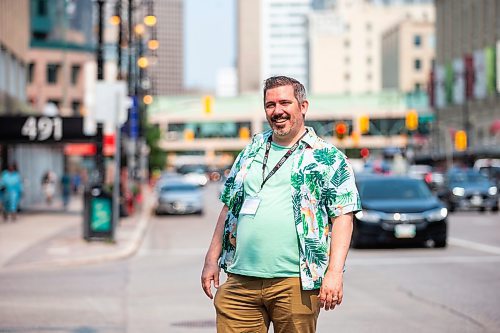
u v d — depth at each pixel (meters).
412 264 17.73
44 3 87.88
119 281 15.39
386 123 128.12
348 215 5.32
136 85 44.59
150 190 74.19
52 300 12.95
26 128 32.41
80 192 66.38
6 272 16.83
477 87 68.75
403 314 11.42
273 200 5.27
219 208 49.47
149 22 41.47
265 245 5.24
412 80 157.38
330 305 5.20
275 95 5.31
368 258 19.08
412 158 93.25
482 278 15.24
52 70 88.50
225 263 5.47
